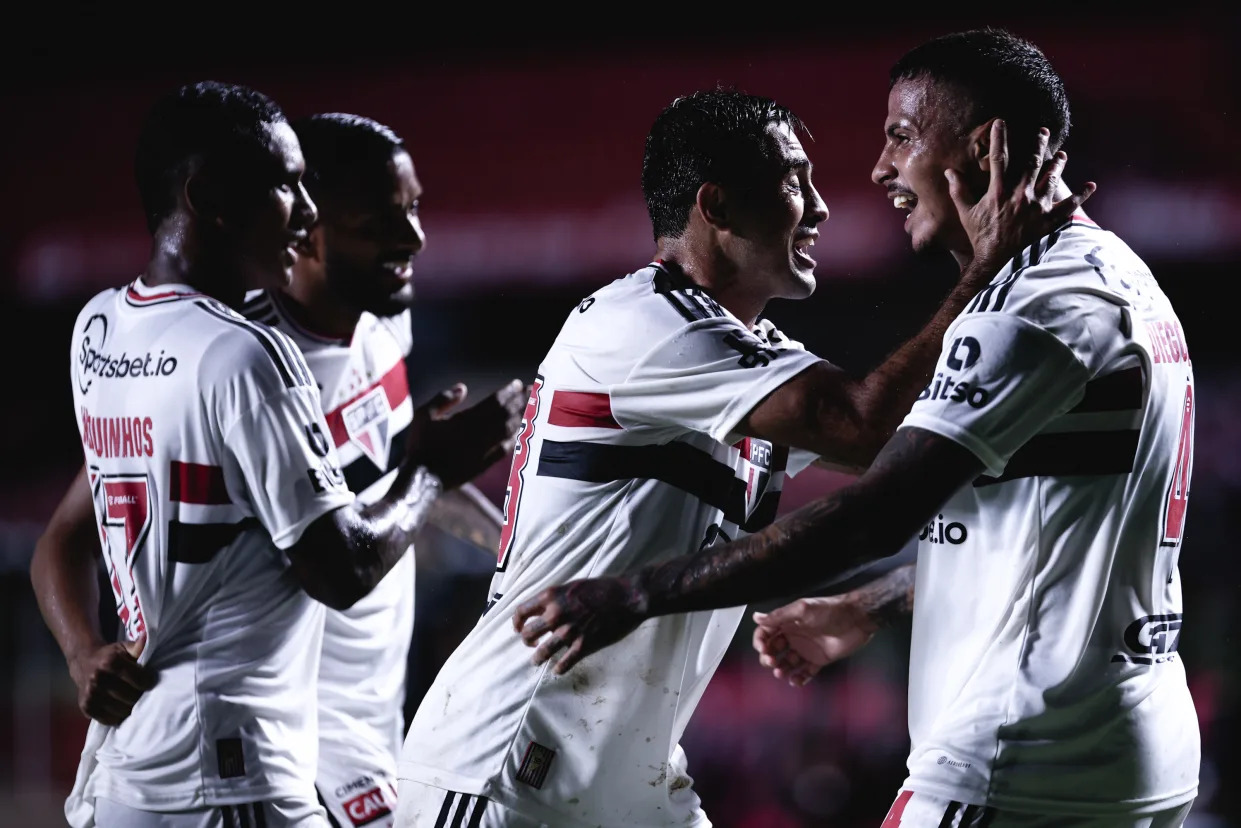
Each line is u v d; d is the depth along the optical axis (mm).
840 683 18594
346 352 11734
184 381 8789
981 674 7555
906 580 9992
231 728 8922
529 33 35156
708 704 18938
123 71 36469
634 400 8211
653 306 8359
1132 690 7473
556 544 8422
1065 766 7383
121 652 8984
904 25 32062
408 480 10086
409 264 11758
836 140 31078
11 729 22047
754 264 8789
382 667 11719
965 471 7020
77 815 9359
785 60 32844
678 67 33875
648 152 8984
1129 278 7617
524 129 34531
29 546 22688
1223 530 21000
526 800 8164
